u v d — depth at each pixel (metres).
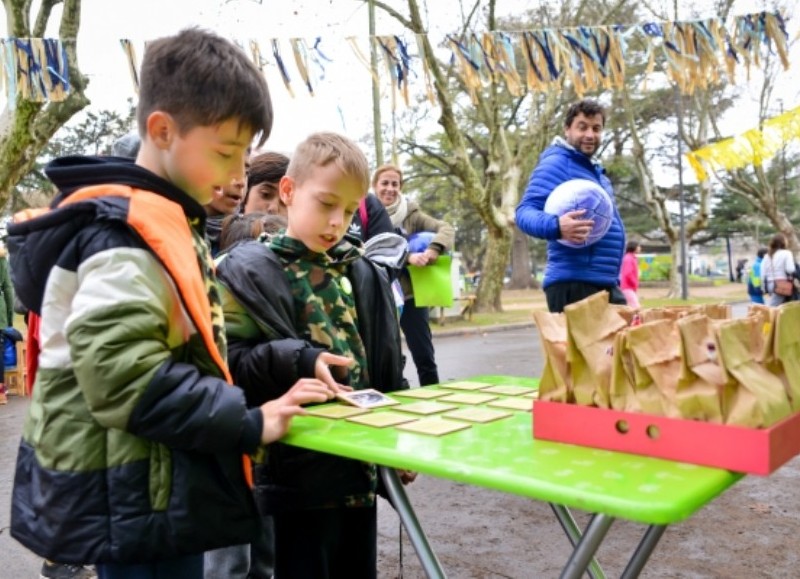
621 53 4.78
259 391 1.52
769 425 0.97
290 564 1.58
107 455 1.15
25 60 5.13
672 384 1.04
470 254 40.66
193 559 1.30
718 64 4.63
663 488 0.87
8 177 8.62
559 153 3.40
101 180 1.20
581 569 1.03
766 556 2.67
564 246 3.29
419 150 22.11
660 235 43.09
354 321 1.72
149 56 1.24
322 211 1.58
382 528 3.03
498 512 3.19
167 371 1.12
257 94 1.24
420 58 5.16
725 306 1.38
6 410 5.77
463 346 10.17
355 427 1.24
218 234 2.38
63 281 1.15
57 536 1.15
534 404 1.15
